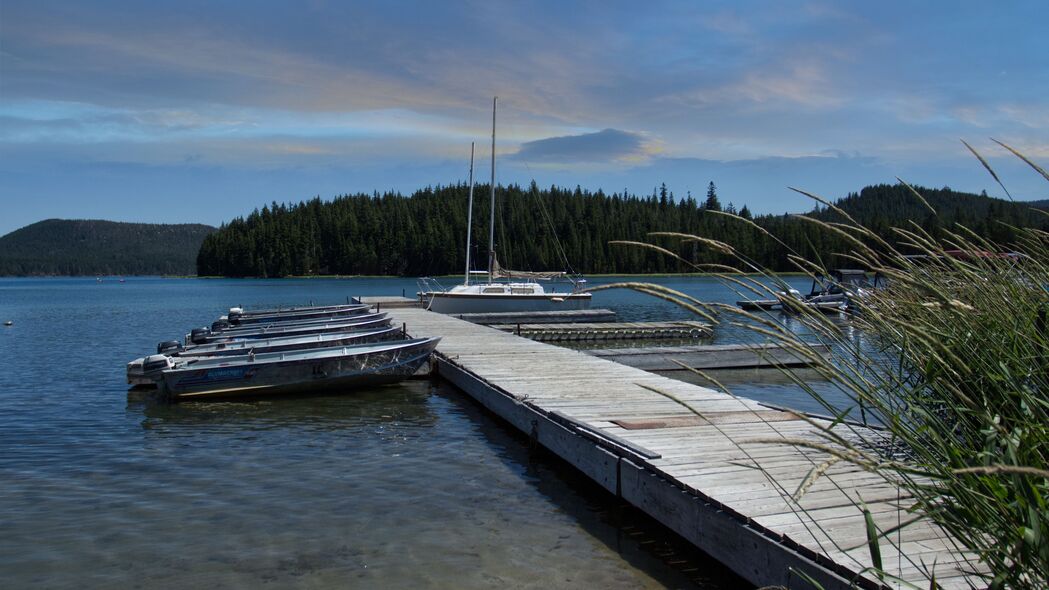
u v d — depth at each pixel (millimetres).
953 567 3482
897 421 2279
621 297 48969
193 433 9336
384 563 5105
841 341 2695
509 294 28156
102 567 5090
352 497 6605
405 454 8195
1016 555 1876
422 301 28719
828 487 4867
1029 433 2102
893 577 2230
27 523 5961
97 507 6359
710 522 4707
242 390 12016
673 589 4668
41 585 4816
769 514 4398
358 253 100000
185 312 37156
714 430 6820
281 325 19734
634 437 6551
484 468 7598
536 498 6566
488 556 5227
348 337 16141
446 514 6145
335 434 9242
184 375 11688
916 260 3098
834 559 3662
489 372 11289
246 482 7102
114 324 28891
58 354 18266
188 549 5391
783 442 2074
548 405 8344
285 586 4758
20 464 7820
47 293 68312
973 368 2389
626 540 5527
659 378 10547
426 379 13789
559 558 5180
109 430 9555
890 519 4211
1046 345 2408
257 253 105688
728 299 40656
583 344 21188
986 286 2846
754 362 15039
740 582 4762
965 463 2135
